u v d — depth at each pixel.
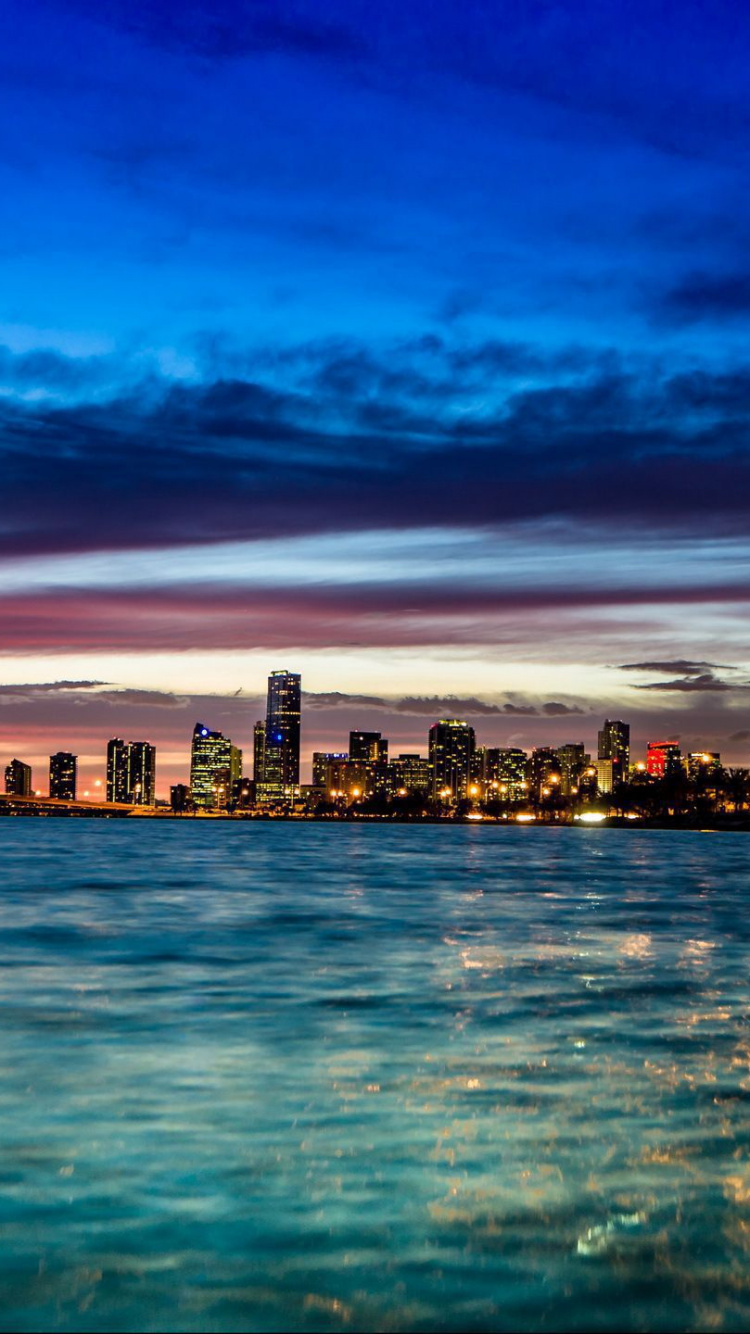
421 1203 13.37
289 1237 12.36
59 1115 16.98
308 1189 13.80
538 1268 11.66
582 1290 11.16
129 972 33.75
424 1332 10.36
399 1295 11.05
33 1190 13.68
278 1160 14.87
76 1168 14.51
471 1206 13.31
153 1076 19.72
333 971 34.31
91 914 53.75
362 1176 14.30
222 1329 10.41
